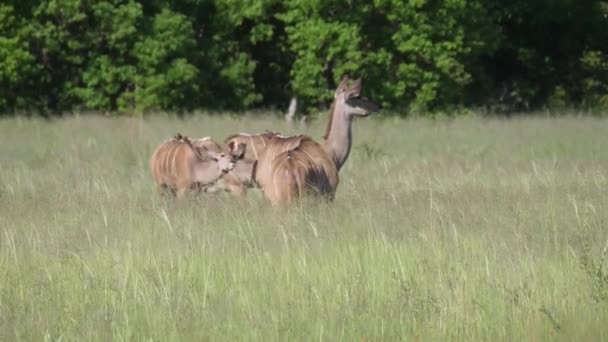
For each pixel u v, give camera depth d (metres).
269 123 58.44
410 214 25.92
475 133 54.47
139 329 17.42
